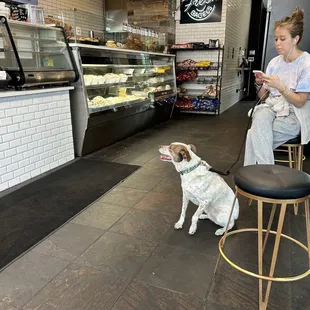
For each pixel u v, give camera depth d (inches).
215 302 61.1
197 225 91.9
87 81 154.4
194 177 81.4
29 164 127.2
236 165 146.8
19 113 118.9
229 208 83.5
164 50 265.4
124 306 60.1
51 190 116.6
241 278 68.0
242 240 83.4
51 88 133.8
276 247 56.6
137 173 136.1
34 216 96.4
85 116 150.4
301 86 77.6
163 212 100.0
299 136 87.2
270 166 63.3
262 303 57.2
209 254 77.3
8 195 111.7
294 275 68.8
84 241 83.0
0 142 112.0
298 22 77.9
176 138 200.4
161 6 271.9
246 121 261.7
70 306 60.0
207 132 218.7
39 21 153.5
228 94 338.0
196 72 289.9
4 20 115.5
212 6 273.3
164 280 67.6
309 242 61.1
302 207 103.6
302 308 59.2
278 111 87.0
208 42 283.3
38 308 59.4
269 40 152.9
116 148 176.2
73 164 147.9
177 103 296.2
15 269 71.0
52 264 73.0
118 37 221.3
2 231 87.4
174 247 80.4
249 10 393.7
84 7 259.3
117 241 83.2
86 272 70.2
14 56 117.6
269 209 101.7
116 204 105.6
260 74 77.5
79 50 146.6
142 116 211.9
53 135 138.9
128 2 280.2
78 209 101.4
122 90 191.3
